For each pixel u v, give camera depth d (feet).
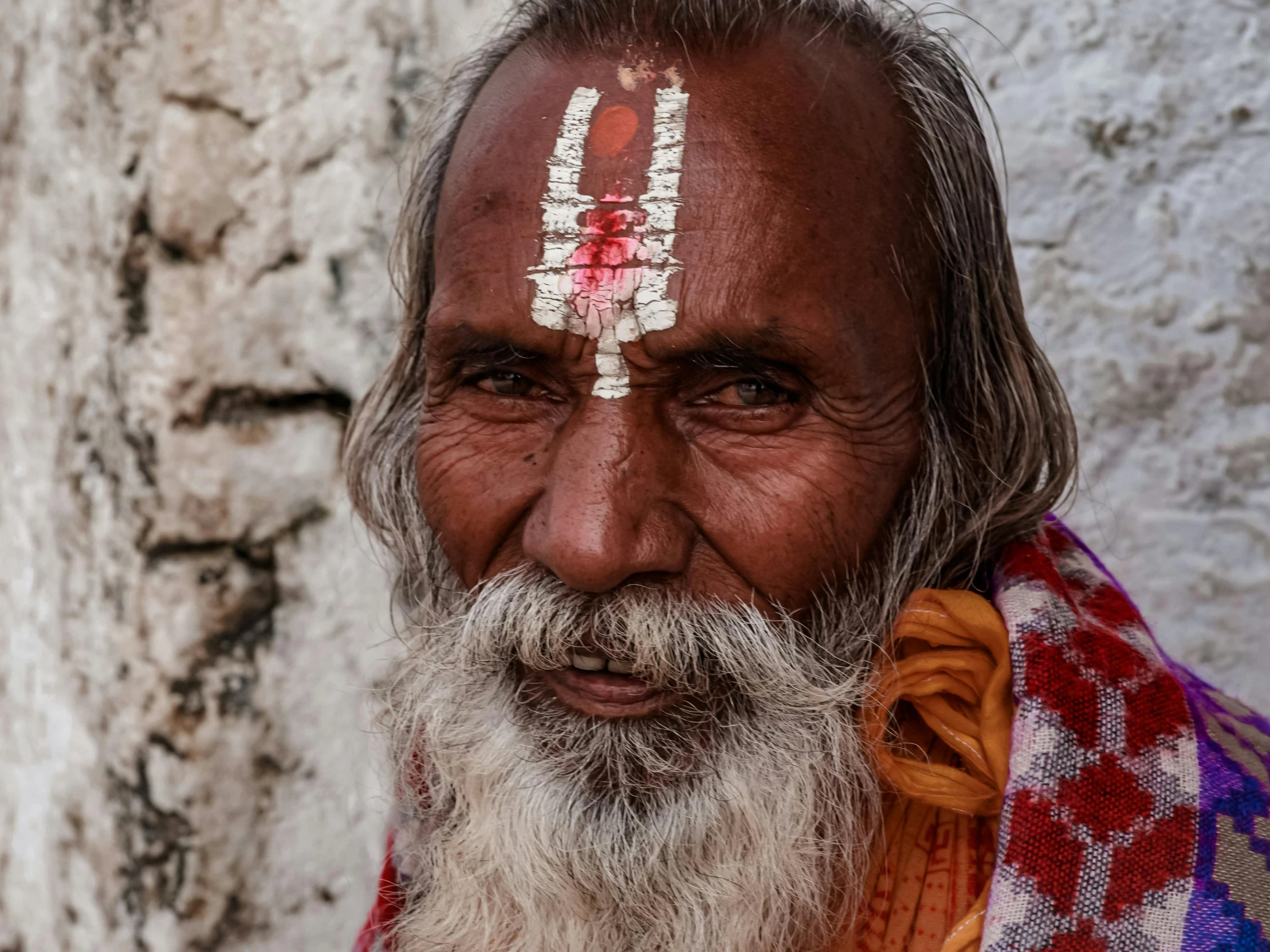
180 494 5.06
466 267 3.13
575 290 2.95
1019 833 2.84
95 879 5.47
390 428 4.05
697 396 3.12
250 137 5.03
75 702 5.51
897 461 3.20
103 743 5.34
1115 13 4.84
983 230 3.45
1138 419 4.98
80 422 5.34
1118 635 3.13
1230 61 4.78
